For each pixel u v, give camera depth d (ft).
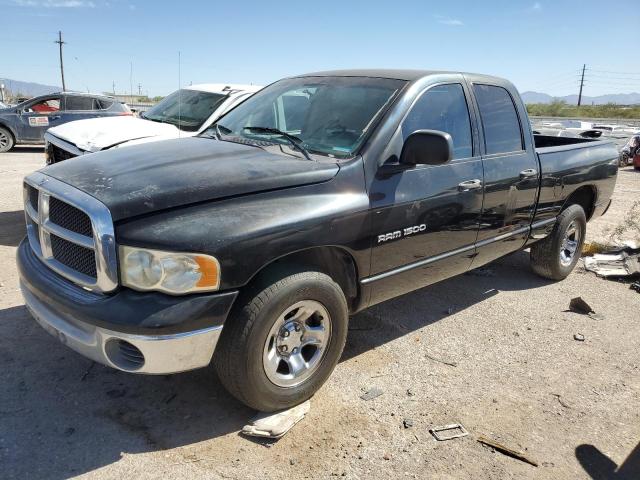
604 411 11.43
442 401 11.40
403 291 12.88
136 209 8.89
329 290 10.44
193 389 11.21
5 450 9.11
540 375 12.73
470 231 13.98
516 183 15.21
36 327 13.30
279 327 10.03
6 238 20.40
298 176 10.30
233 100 25.98
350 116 12.26
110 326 8.62
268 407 10.21
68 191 9.46
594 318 16.20
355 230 10.83
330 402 11.09
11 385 10.93
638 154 56.80
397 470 9.29
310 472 9.09
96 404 10.53
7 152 50.16
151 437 9.70
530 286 18.81
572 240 19.51
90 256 9.15
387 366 12.69
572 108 224.12
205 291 8.91
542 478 9.36
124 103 54.60
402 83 12.73
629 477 9.55
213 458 9.27
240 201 9.59
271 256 9.47
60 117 50.72
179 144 12.39
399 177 11.77
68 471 8.78
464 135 13.83
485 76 15.20
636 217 27.73
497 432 10.50
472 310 16.39
